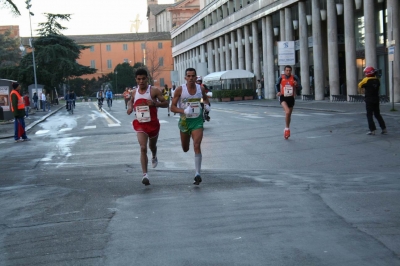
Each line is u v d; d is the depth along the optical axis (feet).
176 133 67.82
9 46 327.67
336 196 26.37
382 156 40.24
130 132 73.31
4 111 117.19
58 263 18.03
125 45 411.34
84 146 58.03
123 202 27.17
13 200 29.37
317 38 141.28
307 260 17.16
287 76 54.19
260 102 163.32
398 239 18.98
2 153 55.52
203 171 36.35
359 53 136.46
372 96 53.67
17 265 18.15
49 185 33.60
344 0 123.13
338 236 19.61
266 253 18.03
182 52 329.31
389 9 105.09
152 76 358.84
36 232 22.27
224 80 201.36
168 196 28.14
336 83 132.46
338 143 48.98
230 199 26.76
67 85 292.40
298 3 150.10
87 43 408.87
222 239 19.90
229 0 218.79
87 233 21.54
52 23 261.44
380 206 23.94
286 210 23.90
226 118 91.04
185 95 30.99
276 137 56.59
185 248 19.01
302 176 32.89
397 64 106.73
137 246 19.48
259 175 33.81
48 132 83.10
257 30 192.95
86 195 29.55
